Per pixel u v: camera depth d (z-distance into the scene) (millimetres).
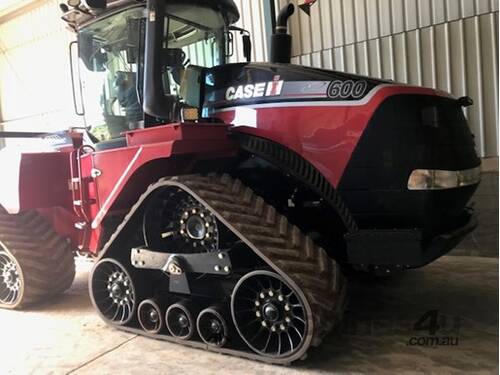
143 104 3047
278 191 3027
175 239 2887
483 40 4711
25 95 9312
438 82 4992
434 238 2562
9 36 9320
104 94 3549
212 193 2676
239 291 2580
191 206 2807
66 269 3822
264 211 2701
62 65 8609
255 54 6176
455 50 4867
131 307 3096
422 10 5012
